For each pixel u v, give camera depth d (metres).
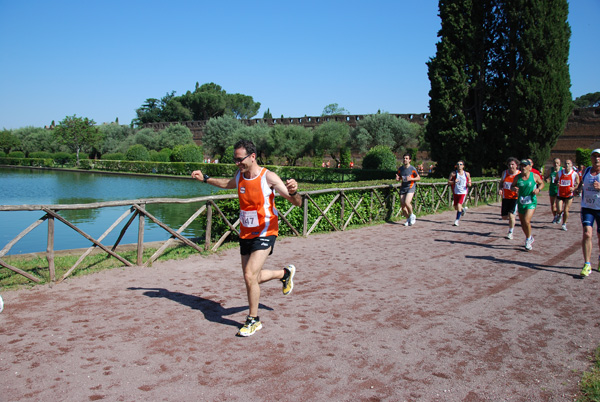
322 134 46.50
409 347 3.92
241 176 4.06
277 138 47.72
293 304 4.97
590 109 34.47
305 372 3.39
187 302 4.95
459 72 22.39
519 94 21.70
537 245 8.77
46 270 5.93
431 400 3.07
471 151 22.62
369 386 3.22
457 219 11.18
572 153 35.28
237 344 3.86
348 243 8.66
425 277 6.28
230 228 7.75
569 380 3.42
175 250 7.53
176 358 3.56
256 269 4.03
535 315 4.84
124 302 4.91
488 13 22.25
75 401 2.92
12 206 5.10
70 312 4.56
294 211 9.32
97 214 14.97
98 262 6.61
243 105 105.44
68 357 3.54
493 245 8.69
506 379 3.41
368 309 4.87
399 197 12.24
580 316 4.84
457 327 4.43
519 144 22.22
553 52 21.59
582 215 6.54
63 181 34.53
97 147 60.53
